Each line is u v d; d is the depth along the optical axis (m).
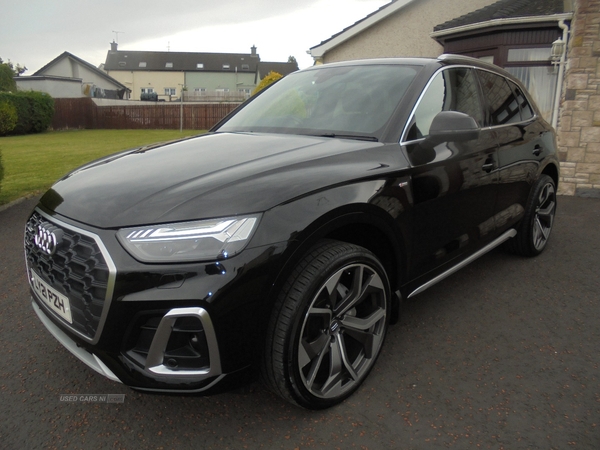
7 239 5.03
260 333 1.95
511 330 3.05
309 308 2.02
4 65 33.59
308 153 2.42
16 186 7.64
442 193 2.77
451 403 2.33
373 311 2.46
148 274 1.82
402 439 2.09
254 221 1.91
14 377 2.55
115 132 25.83
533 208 4.05
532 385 2.47
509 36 9.84
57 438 2.11
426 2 12.28
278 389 2.08
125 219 1.93
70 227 2.04
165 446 2.06
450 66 3.25
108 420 2.23
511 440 2.07
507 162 3.50
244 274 1.85
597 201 6.81
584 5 6.68
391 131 2.69
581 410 2.27
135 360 1.88
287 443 2.07
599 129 6.91
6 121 21.98
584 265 4.18
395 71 3.15
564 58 9.15
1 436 2.12
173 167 2.35
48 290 2.18
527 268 4.11
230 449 2.04
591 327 3.09
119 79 71.06
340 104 3.05
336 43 12.99
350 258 2.16
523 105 4.10
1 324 3.15
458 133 2.68
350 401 2.34
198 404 2.34
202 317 1.80
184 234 1.85
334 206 2.11
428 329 3.06
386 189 2.38
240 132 3.12
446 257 2.98
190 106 29.73
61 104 28.59
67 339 2.19
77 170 2.70
